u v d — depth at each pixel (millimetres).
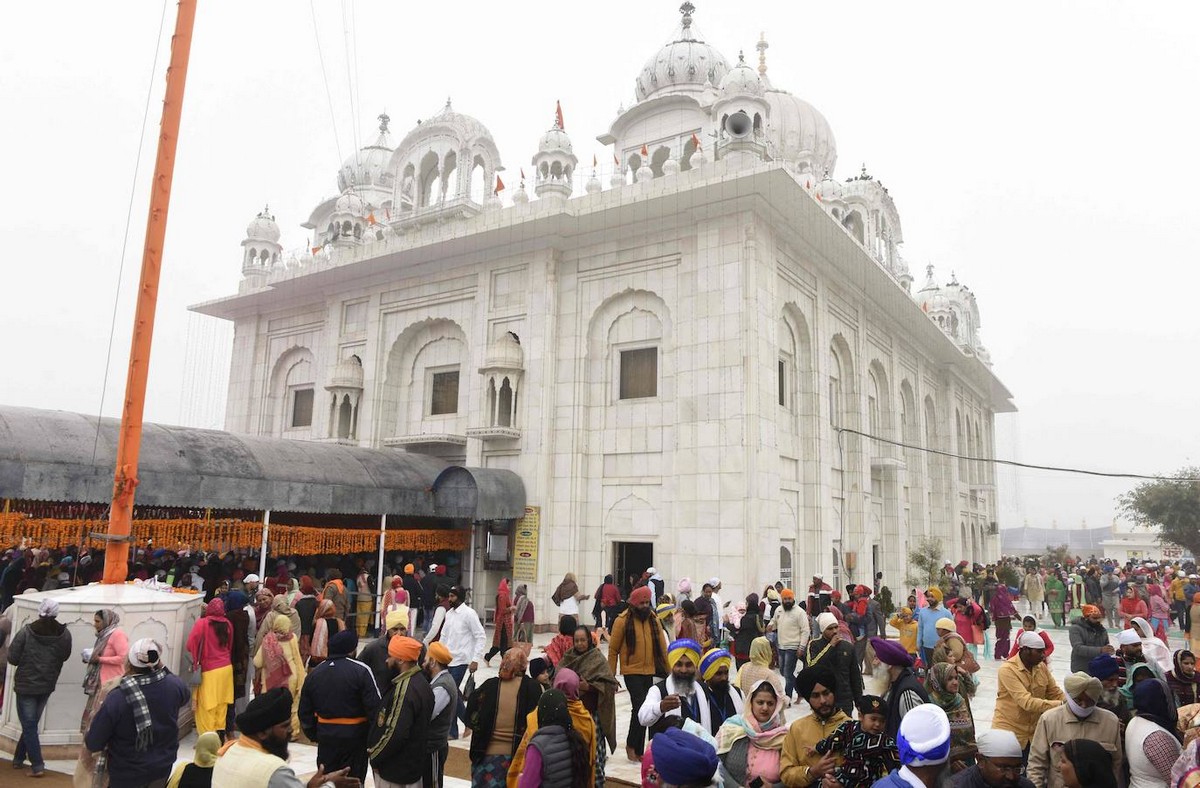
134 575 16016
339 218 25938
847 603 13477
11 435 11977
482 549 19328
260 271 27469
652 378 18766
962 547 33438
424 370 22797
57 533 12719
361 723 5605
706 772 3434
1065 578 26656
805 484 19859
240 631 8234
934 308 34438
